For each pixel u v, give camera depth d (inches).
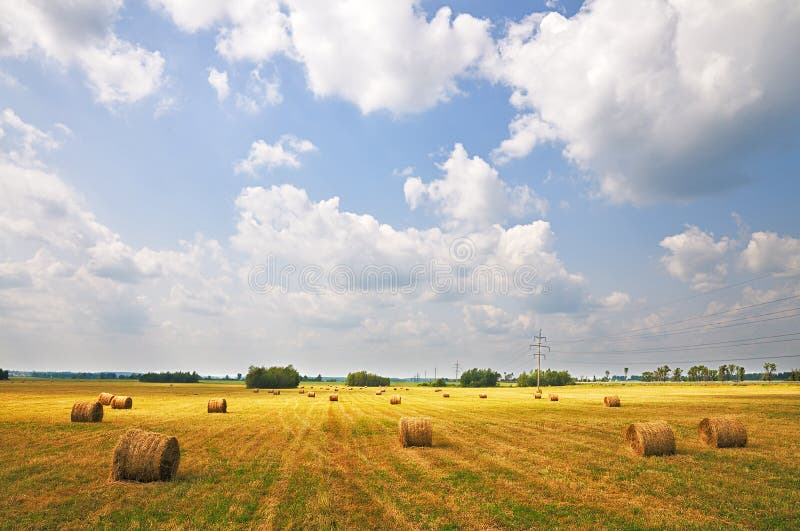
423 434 778.2
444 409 1592.0
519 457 681.0
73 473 567.5
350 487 511.5
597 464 632.4
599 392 2974.9
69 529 385.1
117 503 453.1
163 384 5374.0
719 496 478.0
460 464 631.8
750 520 407.2
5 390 2878.9
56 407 1502.2
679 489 505.4
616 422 1127.0
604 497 476.1
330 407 1717.5
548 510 434.6
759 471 590.2
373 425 1082.1
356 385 6112.2
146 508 436.5
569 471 590.2
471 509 436.8
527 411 1476.4
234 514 420.8
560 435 906.7
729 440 770.8
